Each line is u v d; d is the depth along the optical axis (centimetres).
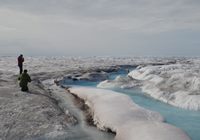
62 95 2720
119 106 1864
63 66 8106
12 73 4294
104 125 1577
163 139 1252
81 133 1512
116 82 3631
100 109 1828
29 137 1418
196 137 1463
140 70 4528
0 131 1450
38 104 1912
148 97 2700
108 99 2094
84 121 1756
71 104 2275
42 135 1446
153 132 1348
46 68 6856
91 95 2341
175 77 3066
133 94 2886
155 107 2212
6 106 1806
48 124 1583
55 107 1938
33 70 5975
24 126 1528
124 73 6041
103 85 3575
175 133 1345
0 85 2505
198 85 2545
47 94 2469
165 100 2439
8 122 1559
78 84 3916
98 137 1451
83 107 2145
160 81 3120
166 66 4653
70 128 1579
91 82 4184
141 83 3484
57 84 3641
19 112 1716
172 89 2686
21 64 2808
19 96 2095
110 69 6294
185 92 2427
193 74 3064
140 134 1342
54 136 1444
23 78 2286
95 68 6431
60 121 1655
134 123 1524
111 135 1488
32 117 1658
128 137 1350
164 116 1903
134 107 1861
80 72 5100
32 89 2448
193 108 2106
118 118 1605
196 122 1756
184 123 1730
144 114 1727
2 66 7812
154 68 4378
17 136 1418
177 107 2214
